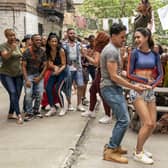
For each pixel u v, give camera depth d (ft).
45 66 27.81
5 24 67.26
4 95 40.45
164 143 22.68
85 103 34.32
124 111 18.51
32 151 20.16
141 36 18.71
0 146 21.09
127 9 117.08
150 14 27.91
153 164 18.93
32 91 27.81
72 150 20.38
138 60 18.78
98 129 25.70
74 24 87.92
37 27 78.43
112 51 18.03
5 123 26.71
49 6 81.51
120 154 19.34
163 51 31.96
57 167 17.75
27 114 27.68
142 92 18.58
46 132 24.09
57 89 29.12
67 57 29.48
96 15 122.72
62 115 29.25
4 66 26.58
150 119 18.67
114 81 18.25
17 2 67.21
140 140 18.90
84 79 33.35
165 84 25.40
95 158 19.54
